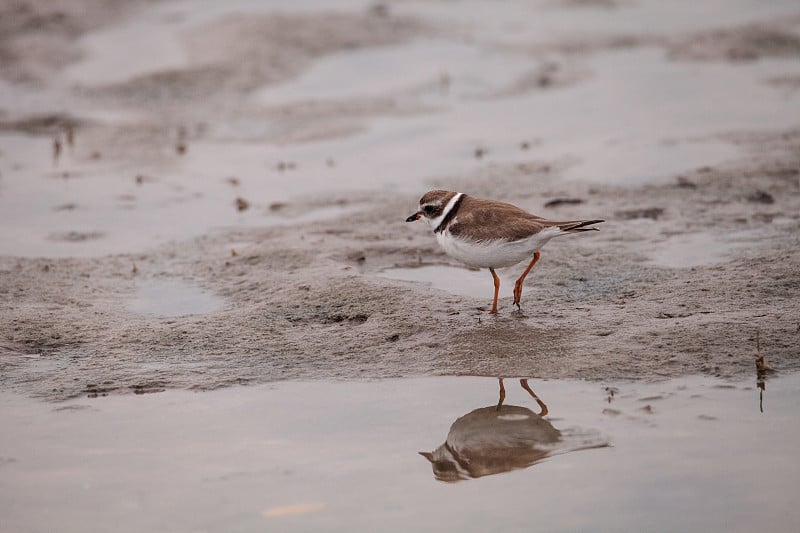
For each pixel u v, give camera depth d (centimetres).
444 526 692
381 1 3141
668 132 1984
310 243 1394
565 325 1061
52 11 2858
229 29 2738
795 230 1344
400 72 2514
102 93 2358
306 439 834
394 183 1755
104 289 1254
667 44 2742
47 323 1118
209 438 841
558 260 1288
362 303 1148
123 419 881
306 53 2609
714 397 880
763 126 1980
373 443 825
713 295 1115
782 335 990
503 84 2428
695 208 1489
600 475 753
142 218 1588
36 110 2242
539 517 701
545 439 816
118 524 706
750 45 2662
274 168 1884
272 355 1025
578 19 3062
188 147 2025
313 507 722
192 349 1046
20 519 714
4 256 1386
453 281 1241
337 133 2091
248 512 718
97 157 1950
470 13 3106
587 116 2155
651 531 676
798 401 866
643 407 867
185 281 1285
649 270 1228
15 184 1770
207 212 1619
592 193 1606
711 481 734
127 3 3016
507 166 1817
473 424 855
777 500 704
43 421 880
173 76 2438
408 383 946
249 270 1304
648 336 1012
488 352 1002
